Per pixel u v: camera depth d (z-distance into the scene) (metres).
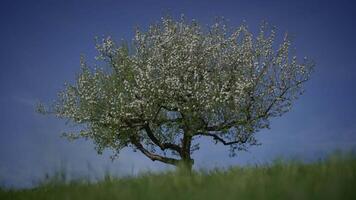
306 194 6.57
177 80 25.70
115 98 27.25
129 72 27.53
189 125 25.73
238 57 27.28
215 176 10.09
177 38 28.09
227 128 26.00
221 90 25.72
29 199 9.96
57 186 10.27
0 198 10.54
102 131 27.91
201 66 27.31
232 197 6.98
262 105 26.39
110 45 27.73
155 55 27.67
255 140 26.39
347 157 8.95
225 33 27.98
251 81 26.14
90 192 8.83
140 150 28.02
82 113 28.11
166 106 26.62
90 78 28.44
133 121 27.34
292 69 26.56
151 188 8.35
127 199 7.80
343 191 6.62
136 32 27.89
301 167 9.62
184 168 11.05
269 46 27.08
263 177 8.80
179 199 7.57
